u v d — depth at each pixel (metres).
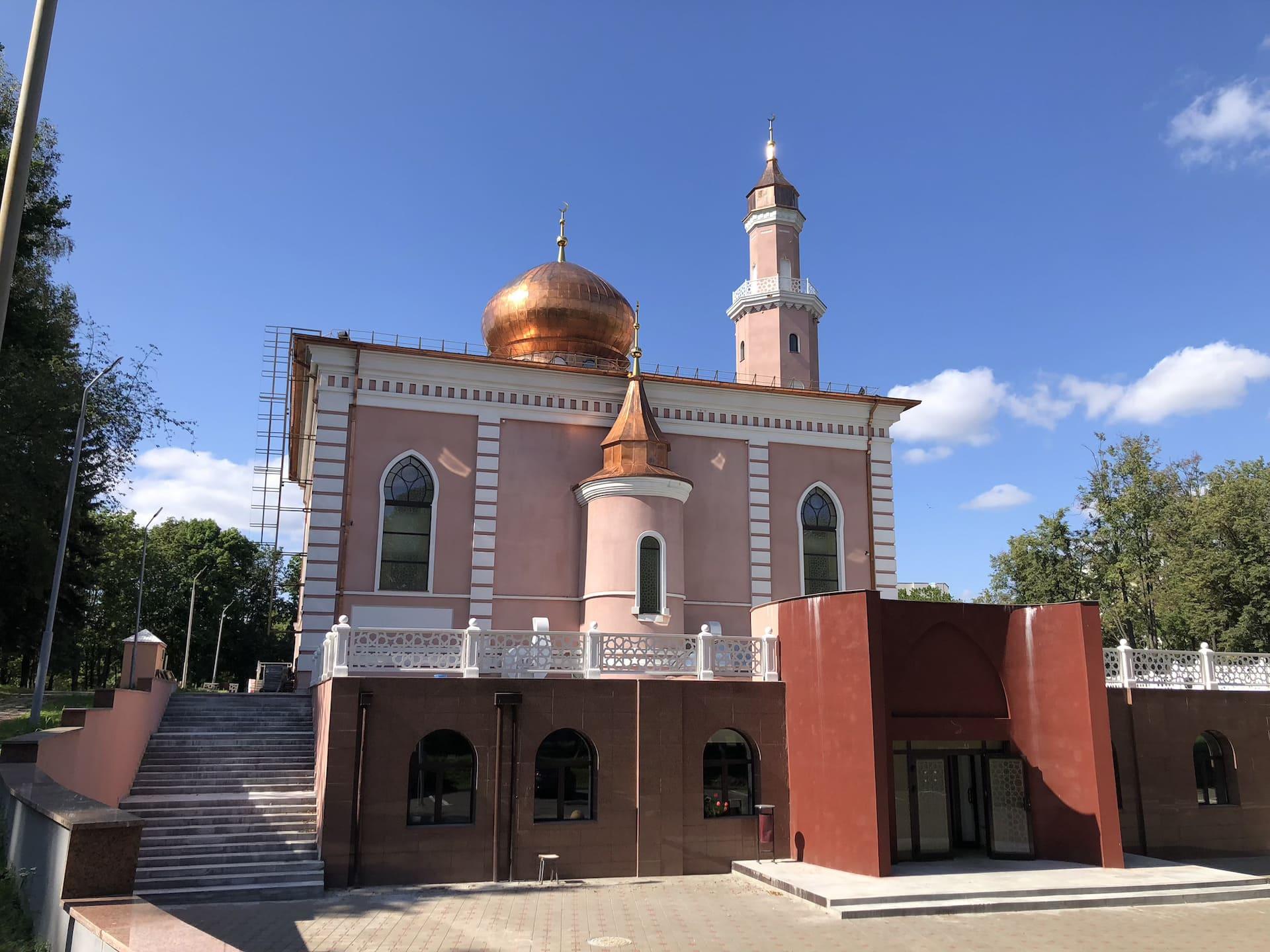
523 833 18.83
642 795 19.58
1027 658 21.62
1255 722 24.95
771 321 38.69
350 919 15.29
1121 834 22.27
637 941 14.33
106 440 33.34
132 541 66.19
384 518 28.00
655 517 27.97
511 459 29.48
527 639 20.23
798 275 39.97
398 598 27.52
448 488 28.69
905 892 17.08
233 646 77.06
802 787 20.33
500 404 29.70
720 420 32.22
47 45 11.62
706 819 20.09
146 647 30.89
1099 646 20.80
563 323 34.31
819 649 20.38
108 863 9.51
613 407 30.92
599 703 19.81
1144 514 45.81
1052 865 19.97
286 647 81.19
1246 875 19.16
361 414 28.31
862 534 33.03
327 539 27.23
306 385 31.81
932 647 21.67
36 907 10.63
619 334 34.97
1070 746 20.61
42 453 27.62
